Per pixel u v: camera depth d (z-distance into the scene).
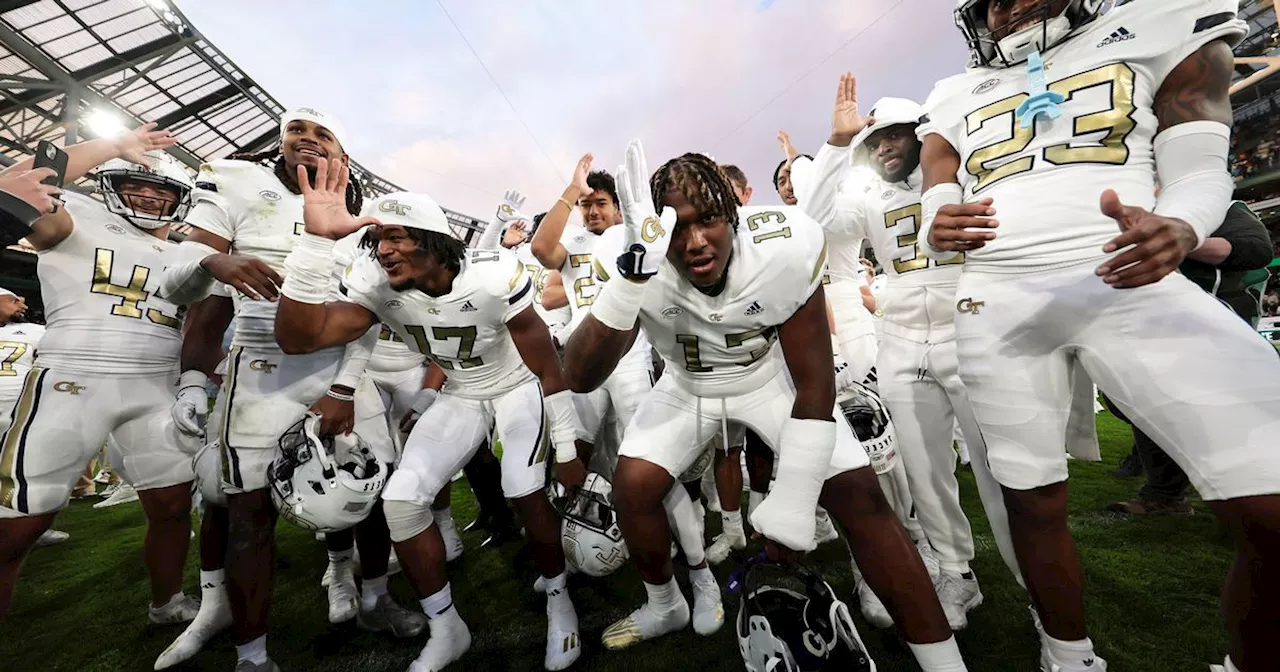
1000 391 1.36
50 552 3.24
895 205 2.04
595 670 1.78
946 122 1.56
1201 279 2.25
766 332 1.55
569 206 2.88
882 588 1.41
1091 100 1.28
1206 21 1.18
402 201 1.76
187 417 2.04
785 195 3.06
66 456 1.94
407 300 1.88
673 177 1.33
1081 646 1.34
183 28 14.23
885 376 2.06
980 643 1.72
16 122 14.83
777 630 1.38
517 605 2.27
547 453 2.05
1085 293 1.23
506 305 1.91
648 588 1.85
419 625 2.08
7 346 3.77
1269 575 1.04
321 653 1.99
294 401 2.00
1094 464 3.75
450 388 2.17
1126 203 1.23
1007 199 1.36
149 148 2.26
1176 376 1.10
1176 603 1.81
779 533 1.35
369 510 1.90
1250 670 1.14
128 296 2.13
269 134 20.14
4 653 2.11
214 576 2.10
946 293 1.88
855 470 1.47
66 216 2.00
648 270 1.24
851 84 2.14
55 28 12.88
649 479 1.69
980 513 2.92
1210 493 1.07
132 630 2.26
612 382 2.71
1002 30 1.41
